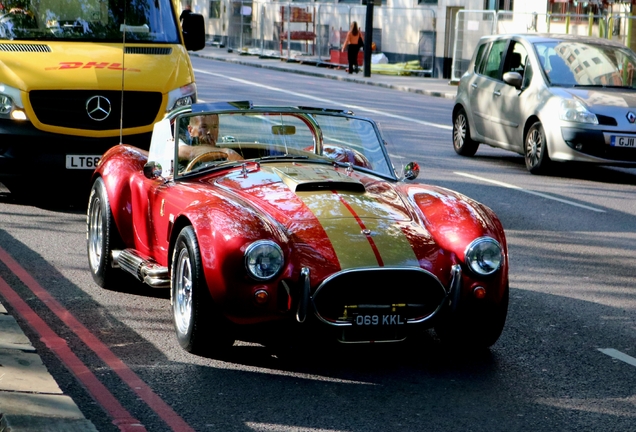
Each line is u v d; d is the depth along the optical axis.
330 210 6.56
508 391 6.06
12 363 5.99
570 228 11.59
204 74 34.84
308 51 43.00
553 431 5.43
